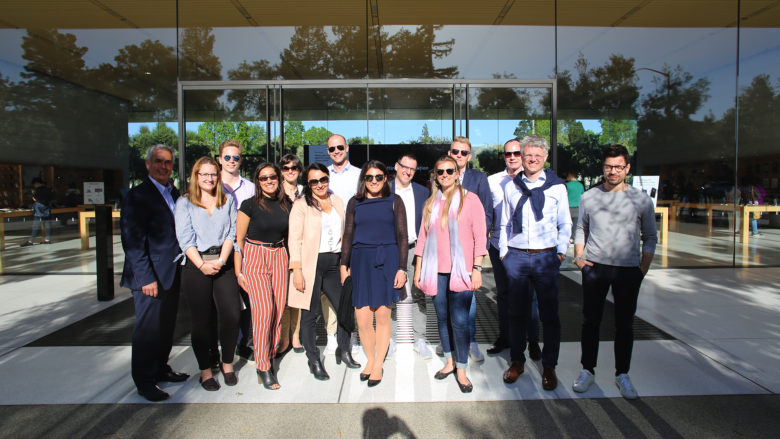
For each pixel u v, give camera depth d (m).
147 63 7.71
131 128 7.96
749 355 3.60
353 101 6.86
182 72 7.65
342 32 7.45
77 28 7.71
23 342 4.07
